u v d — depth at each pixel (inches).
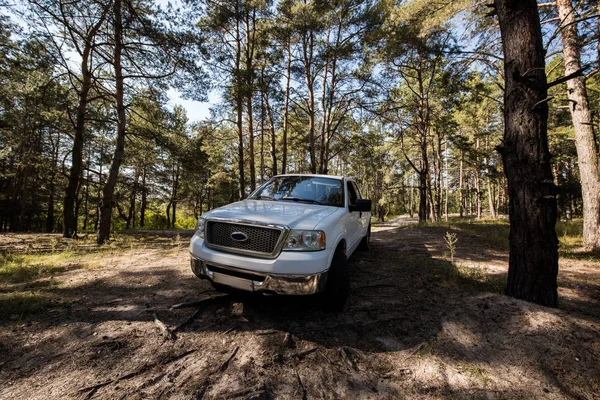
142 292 149.6
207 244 121.9
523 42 126.2
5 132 723.4
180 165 565.6
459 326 111.6
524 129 127.2
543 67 125.7
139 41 431.5
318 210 135.3
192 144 565.9
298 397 76.5
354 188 206.1
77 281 167.9
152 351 95.5
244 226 116.5
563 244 313.3
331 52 623.5
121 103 419.2
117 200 866.1
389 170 1397.6
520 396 77.5
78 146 478.0
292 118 946.1
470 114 917.2
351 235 162.7
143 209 1337.4
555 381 82.9
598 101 450.0
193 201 1640.0
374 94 666.8
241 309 128.0
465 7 331.0
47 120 593.9
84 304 132.6
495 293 137.9
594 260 231.6
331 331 109.7
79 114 476.7
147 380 81.1
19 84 603.5
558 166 1084.5
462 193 1579.7
